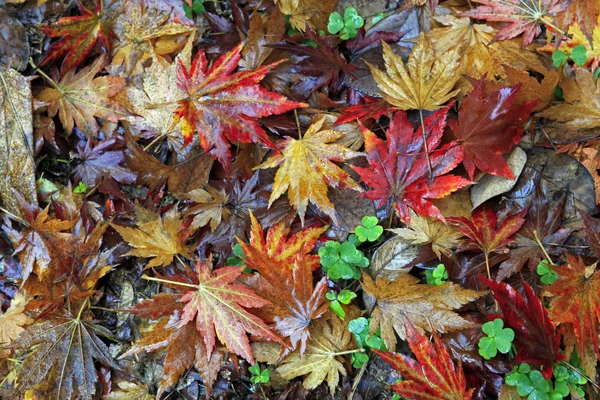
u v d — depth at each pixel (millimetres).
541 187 662
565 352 625
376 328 634
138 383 657
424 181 646
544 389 618
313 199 649
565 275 623
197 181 674
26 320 648
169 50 695
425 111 679
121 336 664
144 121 683
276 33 676
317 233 655
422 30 694
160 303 635
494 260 650
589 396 633
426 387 623
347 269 646
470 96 641
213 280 630
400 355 626
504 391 628
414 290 637
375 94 672
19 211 658
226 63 650
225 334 623
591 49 676
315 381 643
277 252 650
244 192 668
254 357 649
